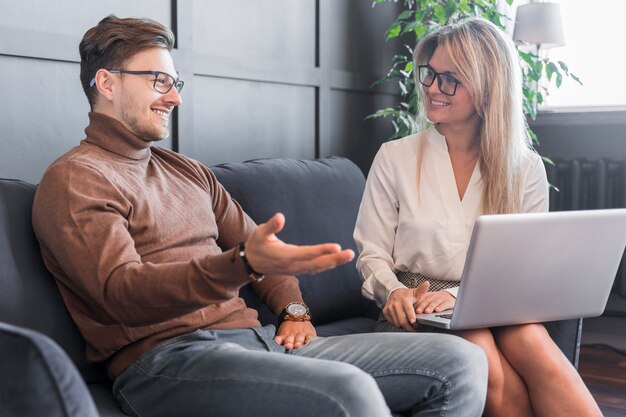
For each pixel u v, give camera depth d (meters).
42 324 1.61
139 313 1.46
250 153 2.98
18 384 1.09
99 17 2.34
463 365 1.64
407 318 1.87
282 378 1.46
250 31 2.96
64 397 1.09
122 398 1.61
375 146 3.82
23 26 2.10
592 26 4.05
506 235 1.65
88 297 1.63
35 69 2.15
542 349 1.77
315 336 1.87
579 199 3.93
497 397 1.80
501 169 2.07
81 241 1.53
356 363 1.71
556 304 1.82
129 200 1.66
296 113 3.23
